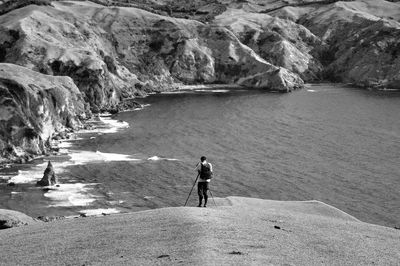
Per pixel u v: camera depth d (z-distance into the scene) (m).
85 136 120.56
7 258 25.31
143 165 94.69
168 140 115.50
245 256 21.47
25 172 90.12
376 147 107.19
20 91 108.38
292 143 111.81
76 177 87.38
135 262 21.61
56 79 140.75
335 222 34.16
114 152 104.81
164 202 74.50
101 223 31.78
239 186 81.88
